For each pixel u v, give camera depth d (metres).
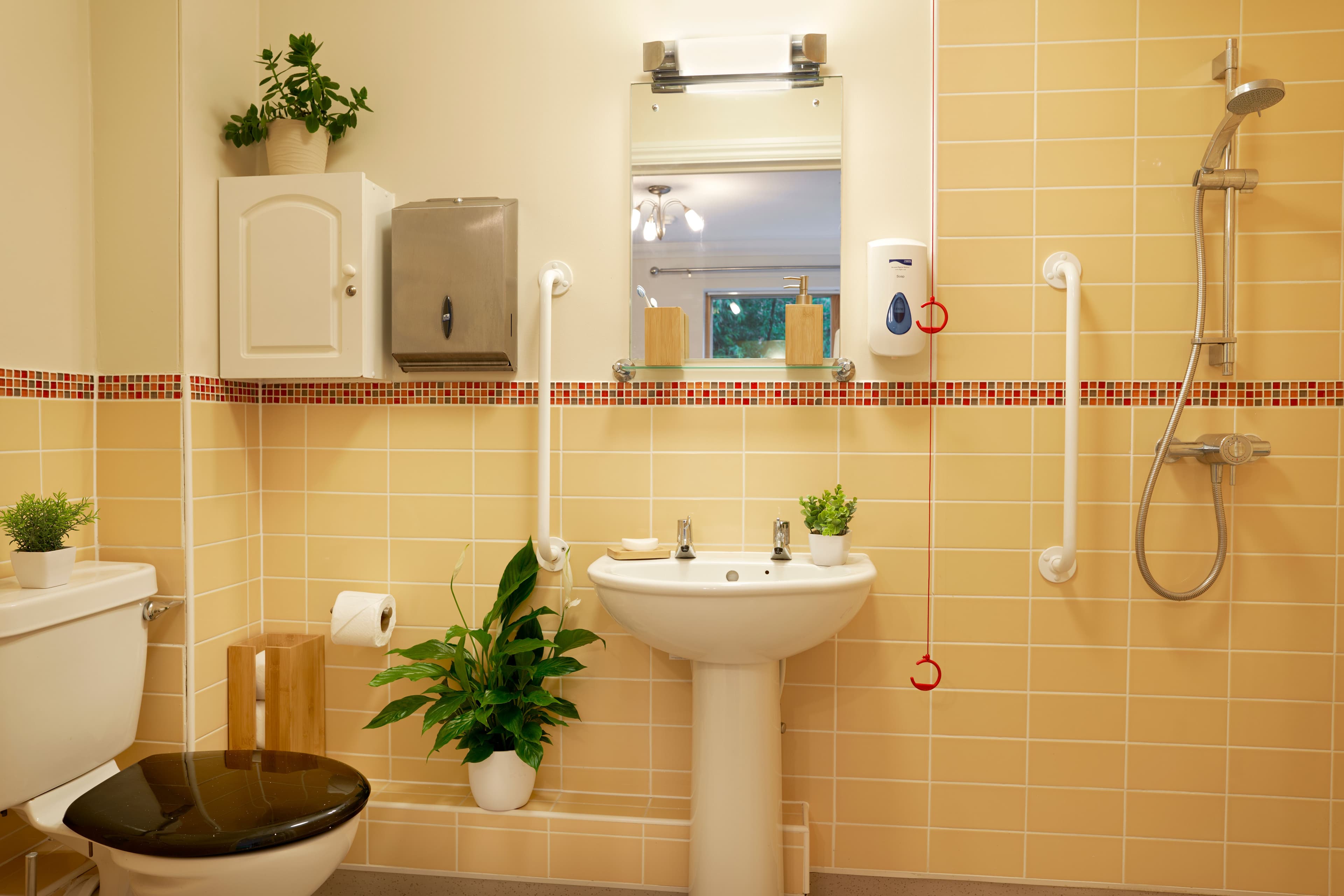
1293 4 1.77
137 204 1.83
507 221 1.92
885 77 1.93
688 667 1.99
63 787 1.57
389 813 1.93
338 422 2.08
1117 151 1.83
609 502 2.00
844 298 1.94
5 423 1.63
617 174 2.00
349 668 2.08
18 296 1.65
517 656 1.91
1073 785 1.88
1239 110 1.62
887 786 1.93
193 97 1.85
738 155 1.96
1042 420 1.86
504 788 1.89
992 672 1.89
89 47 1.83
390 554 2.07
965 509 1.89
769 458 1.96
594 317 2.01
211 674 1.91
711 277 1.97
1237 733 1.83
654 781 2.00
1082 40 1.83
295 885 1.33
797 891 1.84
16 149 1.64
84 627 1.58
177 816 1.33
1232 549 1.82
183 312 1.82
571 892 1.87
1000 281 1.86
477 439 2.04
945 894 1.89
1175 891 1.85
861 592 1.64
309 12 2.08
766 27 1.96
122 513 1.85
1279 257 1.79
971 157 1.86
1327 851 1.81
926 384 1.91
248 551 2.06
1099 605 1.86
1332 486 1.79
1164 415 1.83
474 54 2.04
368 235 1.91
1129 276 1.83
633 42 2.00
